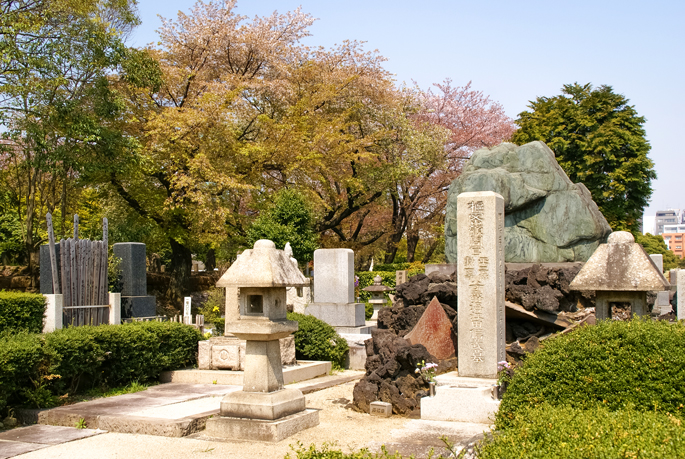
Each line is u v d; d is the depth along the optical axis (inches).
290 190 911.0
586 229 463.5
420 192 1301.7
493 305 283.6
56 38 666.8
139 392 346.9
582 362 198.5
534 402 197.3
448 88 1373.0
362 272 1018.7
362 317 602.9
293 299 644.1
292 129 960.9
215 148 863.7
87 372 334.3
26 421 289.7
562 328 351.3
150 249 1016.9
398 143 1159.0
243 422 252.4
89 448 238.4
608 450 137.6
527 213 484.1
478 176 479.5
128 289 565.6
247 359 267.0
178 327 408.8
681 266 2343.8
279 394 264.2
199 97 864.3
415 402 299.0
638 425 156.2
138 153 741.3
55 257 426.3
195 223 876.0
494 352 282.5
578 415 166.7
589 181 1210.0
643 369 189.0
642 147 1211.9
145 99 882.8
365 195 1175.0
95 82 714.8
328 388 382.3
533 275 383.2
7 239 877.2
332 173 1061.1
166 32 982.4
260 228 853.2
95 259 463.8
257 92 994.7
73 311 440.8
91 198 1011.3
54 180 852.0
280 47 1083.3
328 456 163.9
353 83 1115.9
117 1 761.0
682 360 185.5
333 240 1214.9
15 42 634.2
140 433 263.4
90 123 684.1
